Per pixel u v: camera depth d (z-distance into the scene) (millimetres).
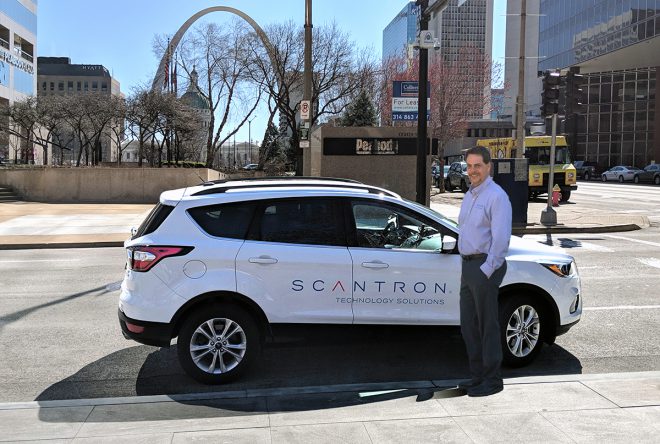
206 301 5008
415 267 5172
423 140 15102
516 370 5445
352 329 5141
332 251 5109
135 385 5148
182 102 34969
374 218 5316
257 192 5211
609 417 3883
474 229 4520
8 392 4992
